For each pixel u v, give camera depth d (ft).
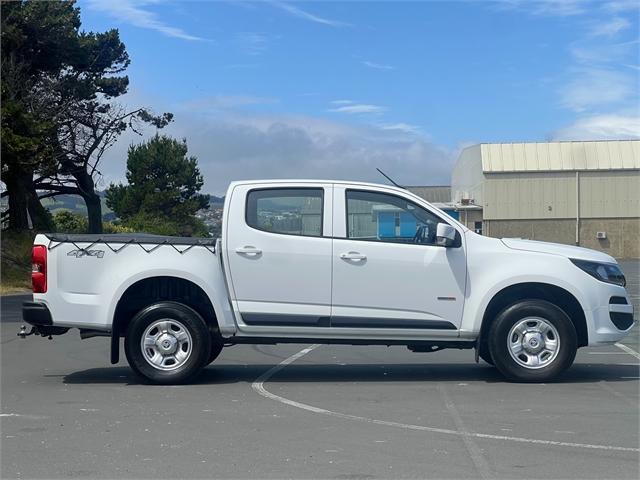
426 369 34.94
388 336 30.32
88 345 44.01
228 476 19.13
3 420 25.07
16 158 99.76
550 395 28.43
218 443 22.07
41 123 103.14
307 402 27.50
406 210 30.91
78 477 19.16
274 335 30.53
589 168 155.63
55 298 30.37
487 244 30.71
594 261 30.68
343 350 41.45
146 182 176.35
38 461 20.48
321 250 30.30
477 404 26.99
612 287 30.55
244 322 30.35
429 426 23.86
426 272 30.25
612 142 157.58
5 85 101.45
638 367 34.86
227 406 26.91
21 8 108.68
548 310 30.09
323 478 18.93
